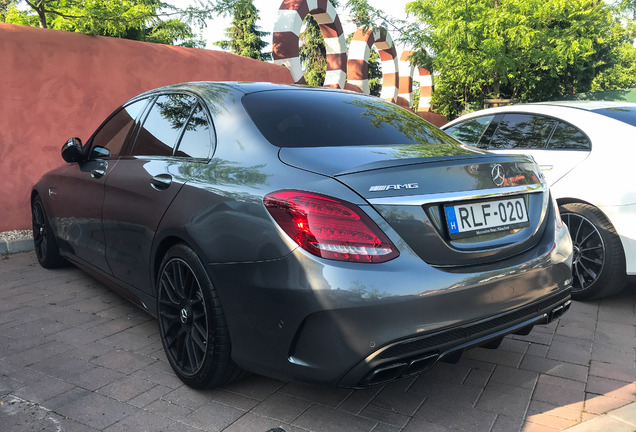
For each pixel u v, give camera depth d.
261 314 2.31
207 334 2.57
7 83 5.67
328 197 2.19
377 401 2.71
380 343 2.12
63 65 6.04
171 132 3.24
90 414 2.54
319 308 2.13
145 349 3.29
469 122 5.61
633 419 2.50
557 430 2.46
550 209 2.87
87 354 3.20
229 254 2.41
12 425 2.43
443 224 2.34
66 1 7.43
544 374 3.04
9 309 3.92
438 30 13.95
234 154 2.69
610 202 4.12
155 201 2.96
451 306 2.23
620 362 3.21
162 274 2.91
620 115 4.52
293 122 2.81
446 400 2.73
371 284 2.11
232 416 2.55
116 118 3.98
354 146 2.65
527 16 15.00
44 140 5.99
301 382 2.29
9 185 5.82
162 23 7.48
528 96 19.48
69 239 4.23
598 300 4.43
